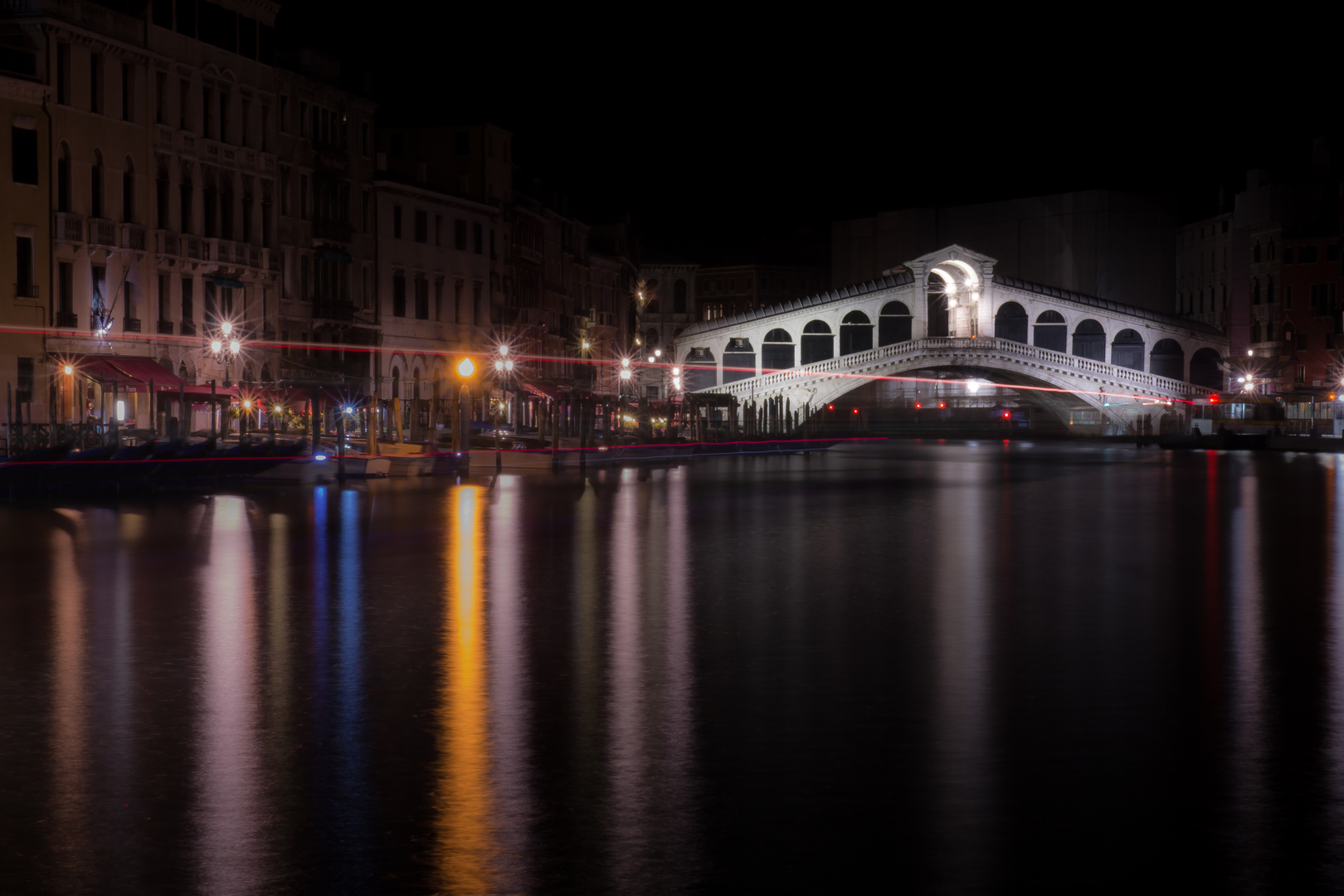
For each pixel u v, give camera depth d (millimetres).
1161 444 94625
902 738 10273
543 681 12453
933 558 23250
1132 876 7266
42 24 49500
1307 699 11695
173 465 42500
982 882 7180
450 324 79812
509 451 58188
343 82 71000
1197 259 130250
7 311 48375
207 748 9969
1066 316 126500
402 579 19969
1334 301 107750
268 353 62594
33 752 9859
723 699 11719
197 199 57969
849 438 117812
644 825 8141
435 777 9188
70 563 21938
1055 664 13359
